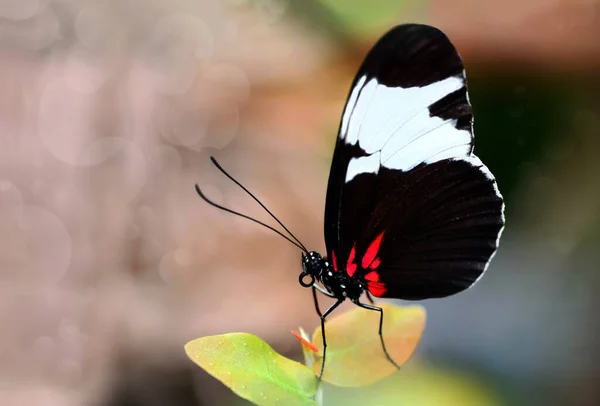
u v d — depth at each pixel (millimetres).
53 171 624
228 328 492
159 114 699
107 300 523
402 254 378
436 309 467
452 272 378
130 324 497
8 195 596
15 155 629
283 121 718
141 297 527
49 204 599
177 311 512
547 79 515
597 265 493
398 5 598
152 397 463
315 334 353
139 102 705
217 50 787
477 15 515
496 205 371
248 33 801
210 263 559
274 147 689
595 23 479
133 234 583
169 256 564
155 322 499
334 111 708
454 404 408
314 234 599
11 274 542
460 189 374
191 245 581
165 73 745
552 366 449
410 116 372
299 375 344
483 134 535
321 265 378
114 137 667
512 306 467
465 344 457
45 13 761
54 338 488
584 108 519
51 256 549
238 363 343
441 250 377
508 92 523
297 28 755
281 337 494
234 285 541
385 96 371
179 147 671
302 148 690
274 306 512
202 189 635
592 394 444
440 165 374
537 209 534
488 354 454
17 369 467
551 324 461
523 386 447
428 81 371
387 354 353
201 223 603
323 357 352
